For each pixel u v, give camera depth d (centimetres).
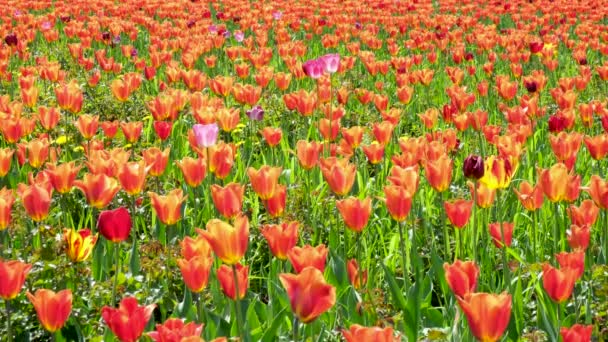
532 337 430
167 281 506
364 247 591
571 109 777
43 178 575
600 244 593
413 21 1930
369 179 730
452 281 347
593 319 458
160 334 310
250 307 444
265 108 1050
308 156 629
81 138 897
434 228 653
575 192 506
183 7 2342
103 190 478
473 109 1170
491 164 485
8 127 717
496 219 659
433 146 594
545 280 387
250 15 1931
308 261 361
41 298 351
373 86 1318
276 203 496
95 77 1148
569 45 1612
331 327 462
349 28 1770
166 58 1266
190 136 646
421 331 456
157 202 473
